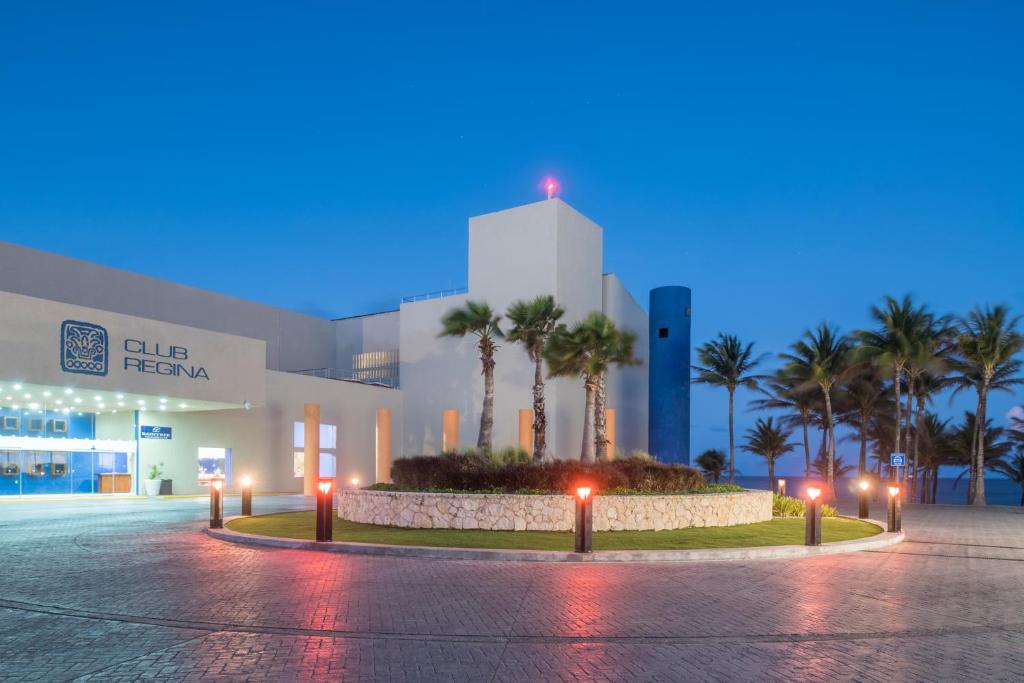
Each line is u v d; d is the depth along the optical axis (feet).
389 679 20.95
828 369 143.54
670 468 70.49
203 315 166.20
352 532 55.62
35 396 104.99
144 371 105.19
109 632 26.25
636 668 22.24
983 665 22.84
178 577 37.78
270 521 65.87
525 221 159.33
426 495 58.70
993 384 138.00
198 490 126.93
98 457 116.37
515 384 156.46
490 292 161.79
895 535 59.67
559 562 44.37
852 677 21.52
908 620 29.07
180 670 21.74
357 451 158.20
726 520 64.75
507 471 62.85
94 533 58.80
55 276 136.46
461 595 33.27
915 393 151.53
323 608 30.30
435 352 168.45
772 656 23.68
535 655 23.57
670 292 183.52
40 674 21.33
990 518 89.61
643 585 36.35
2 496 105.40
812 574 40.78
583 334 93.86
